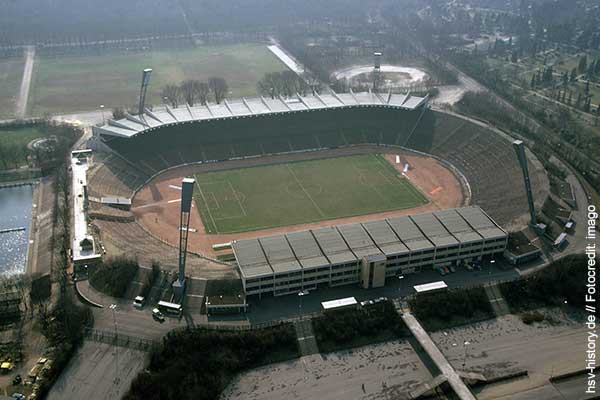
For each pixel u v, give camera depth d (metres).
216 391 192.62
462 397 186.62
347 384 196.50
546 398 191.12
